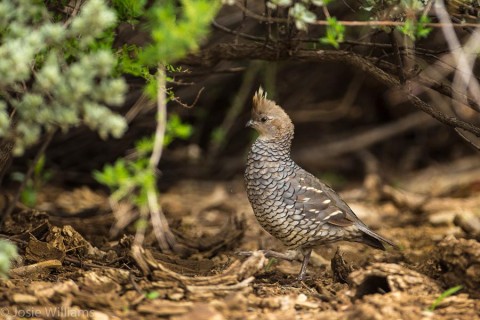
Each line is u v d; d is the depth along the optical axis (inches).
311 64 748.0
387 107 814.5
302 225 411.8
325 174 796.6
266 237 527.8
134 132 669.9
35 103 271.4
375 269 334.6
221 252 482.0
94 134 666.8
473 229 528.1
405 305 313.3
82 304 305.0
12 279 337.4
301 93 767.7
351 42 420.2
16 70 265.0
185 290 319.6
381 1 376.8
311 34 521.3
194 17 268.7
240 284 329.1
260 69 704.4
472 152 820.0
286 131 416.8
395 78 450.9
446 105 705.0
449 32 347.3
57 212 573.0
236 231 507.8
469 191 703.7
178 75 462.9
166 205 641.0
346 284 368.2
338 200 424.5
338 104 796.6
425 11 347.9
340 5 612.7
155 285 323.0
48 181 690.8
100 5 276.5
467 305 317.1
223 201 666.8
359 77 769.6
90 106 269.7
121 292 322.7
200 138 768.9
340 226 418.3
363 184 759.7
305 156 798.5
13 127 333.4
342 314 308.7
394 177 791.7
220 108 747.4
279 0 317.1
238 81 724.7
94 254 408.8
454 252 334.3
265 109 417.1
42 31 281.1
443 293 324.2
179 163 754.8
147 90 322.0
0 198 593.0
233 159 776.3
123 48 352.5
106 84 271.0
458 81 434.6
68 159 695.1
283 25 426.3
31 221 466.9
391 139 842.2
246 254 412.2
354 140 799.1
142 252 327.0
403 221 608.7
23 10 292.7
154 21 307.7
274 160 414.3
